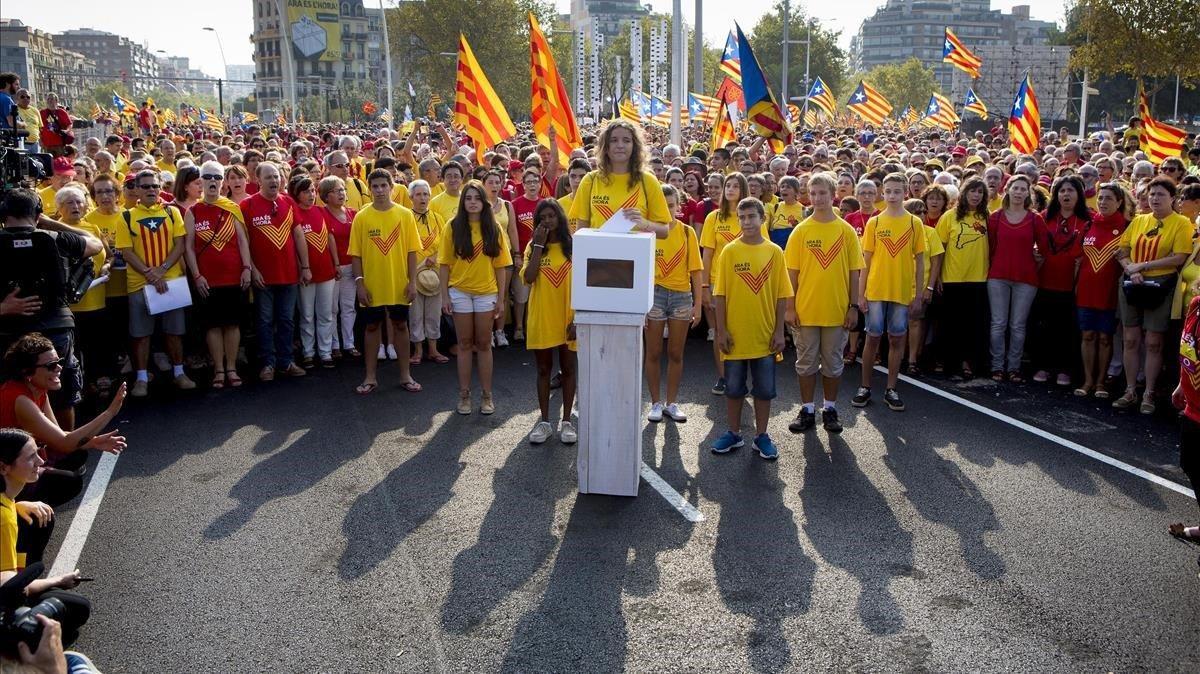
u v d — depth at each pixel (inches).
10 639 137.6
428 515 234.4
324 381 358.3
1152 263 307.6
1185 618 185.8
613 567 206.8
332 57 4817.9
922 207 351.6
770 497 246.1
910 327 368.8
